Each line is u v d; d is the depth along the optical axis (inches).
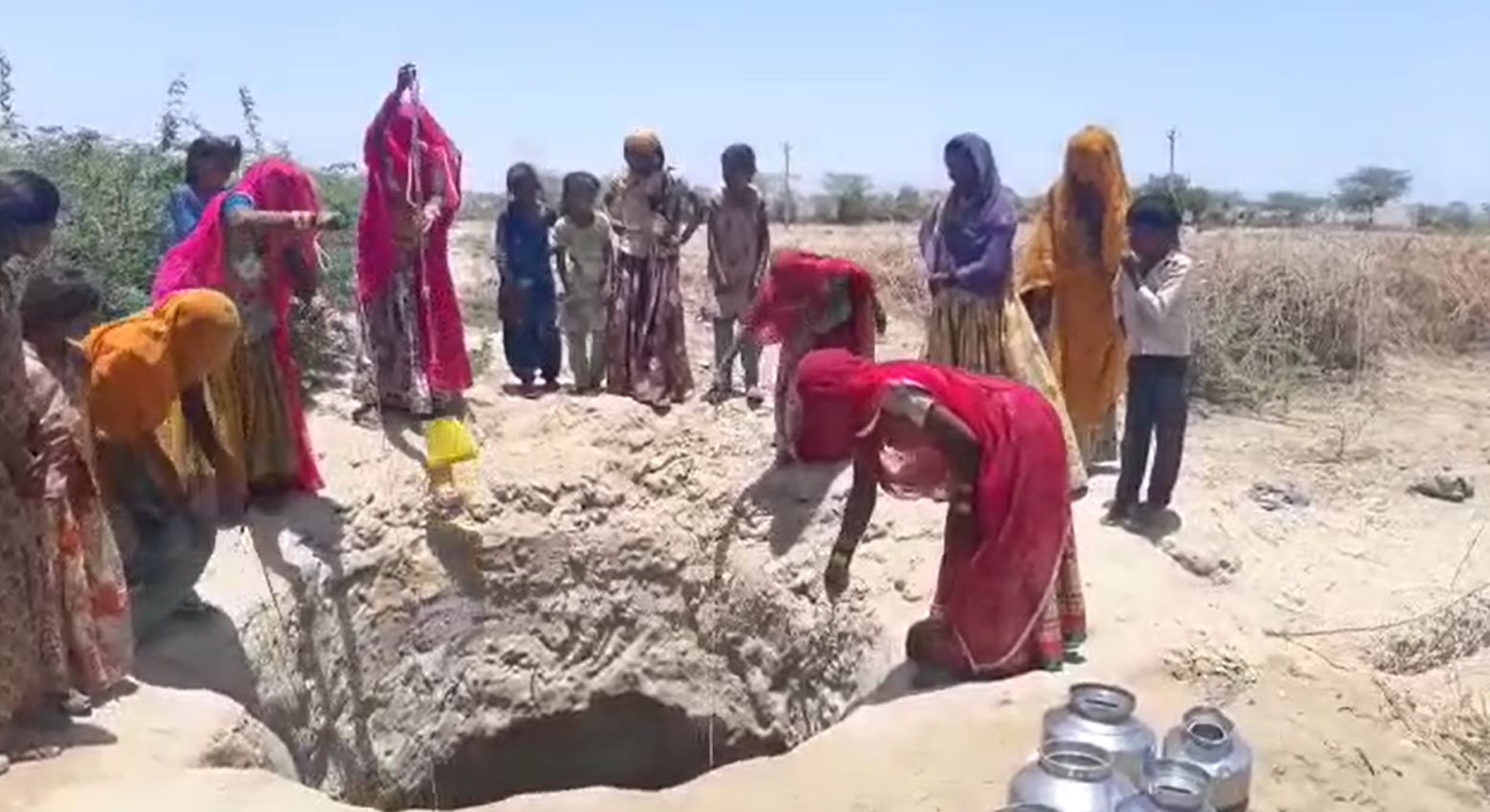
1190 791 208.7
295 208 335.3
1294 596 326.6
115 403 282.0
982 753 252.4
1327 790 243.0
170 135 502.9
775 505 387.2
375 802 360.8
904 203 1347.2
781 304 368.2
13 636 245.0
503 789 402.9
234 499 339.3
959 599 283.3
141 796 234.7
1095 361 371.6
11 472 241.9
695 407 427.8
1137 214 335.0
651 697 399.9
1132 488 346.6
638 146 418.0
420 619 377.4
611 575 401.1
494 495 394.3
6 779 237.6
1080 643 289.0
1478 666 299.4
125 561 303.3
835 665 347.3
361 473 377.4
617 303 427.2
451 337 404.2
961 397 275.9
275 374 343.9
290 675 326.6
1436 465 430.3
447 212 394.3
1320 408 499.2
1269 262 571.2
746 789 247.4
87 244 414.9
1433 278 606.9
